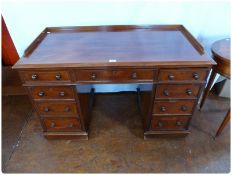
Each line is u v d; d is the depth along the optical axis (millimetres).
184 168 1310
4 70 2277
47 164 1354
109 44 1231
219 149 1419
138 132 1564
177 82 1118
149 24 1521
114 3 1443
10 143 1496
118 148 1441
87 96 1586
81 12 1481
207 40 1634
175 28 1471
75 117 1332
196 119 1660
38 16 1486
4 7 1423
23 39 1608
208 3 1434
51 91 1164
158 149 1426
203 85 1142
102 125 1635
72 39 1318
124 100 1915
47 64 1016
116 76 1087
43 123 1379
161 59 1043
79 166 1335
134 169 1309
